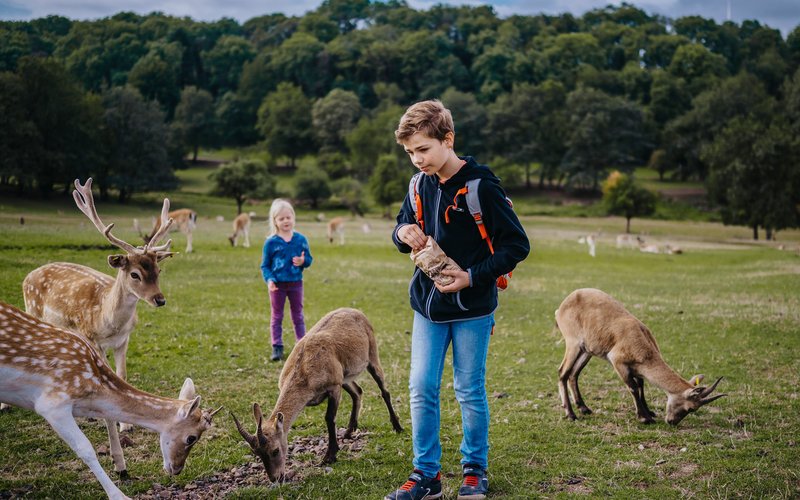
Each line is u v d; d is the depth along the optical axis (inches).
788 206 2246.6
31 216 1428.4
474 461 189.9
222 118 5570.9
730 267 1151.0
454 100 4862.2
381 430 255.6
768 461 219.0
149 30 6614.2
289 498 195.5
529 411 281.7
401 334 440.5
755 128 2391.7
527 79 6077.8
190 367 332.8
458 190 179.2
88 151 2635.3
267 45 7293.3
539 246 1498.5
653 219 3213.6
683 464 220.2
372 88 6230.3
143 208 2605.8
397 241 191.8
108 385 193.9
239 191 2810.0
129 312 259.3
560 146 4421.8
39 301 283.7
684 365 360.2
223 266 739.4
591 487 202.1
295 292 353.4
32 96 2472.9
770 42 6968.5
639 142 4552.2
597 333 275.3
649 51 6904.5
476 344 184.4
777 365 358.9
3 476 205.9
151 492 199.2
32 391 184.2
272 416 203.0
